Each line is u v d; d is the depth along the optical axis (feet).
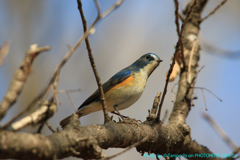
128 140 24.50
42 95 16.14
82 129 20.51
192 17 42.01
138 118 50.96
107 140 22.20
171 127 29.53
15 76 15.92
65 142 18.10
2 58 15.16
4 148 14.96
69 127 19.97
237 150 24.41
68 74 55.06
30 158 16.15
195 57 39.40
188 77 36.01
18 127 16.38
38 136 16.71
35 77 55.36
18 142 15.46
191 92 35.37
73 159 43.70
